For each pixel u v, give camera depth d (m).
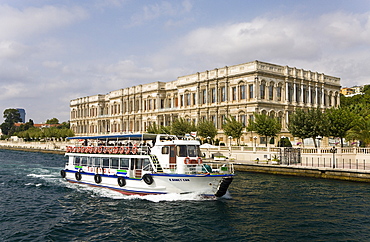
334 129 45.56
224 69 68.81
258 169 41.41
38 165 53.97
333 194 27.16
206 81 72.25
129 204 23.77
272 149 46.56
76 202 24.80
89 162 31.19
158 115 86.56
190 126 63.31
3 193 28.56
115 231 18.11
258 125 53.69
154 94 89.12
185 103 78.19
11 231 18.19
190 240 16.72
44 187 31.16
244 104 64.12
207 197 24.89
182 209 22.20
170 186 24.52
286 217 20.50
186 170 25.59
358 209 22.36
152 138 29.11
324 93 76.44
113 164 28.59
